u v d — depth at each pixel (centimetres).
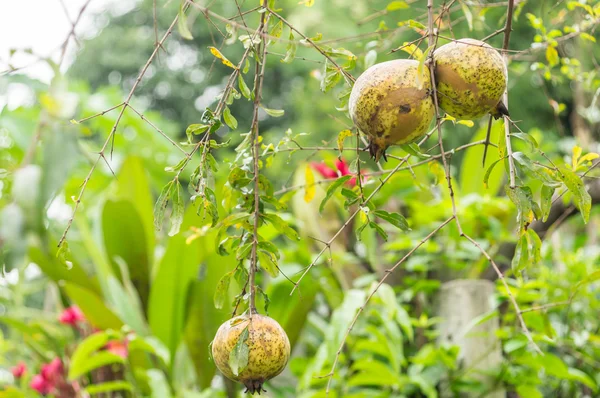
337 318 223
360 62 201
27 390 279
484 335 226
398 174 225
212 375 262
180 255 257
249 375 148
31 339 283
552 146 306
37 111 294
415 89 148
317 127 643
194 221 251
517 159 156
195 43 856
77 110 130
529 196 155
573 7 211
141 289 280
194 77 872
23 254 122
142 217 288
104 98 394
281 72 825
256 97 161
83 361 230
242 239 160
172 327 262
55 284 278
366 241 262
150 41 884
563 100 569
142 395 258
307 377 223
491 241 266
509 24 161
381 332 238
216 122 159
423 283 248
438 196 285
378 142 150
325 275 268
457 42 150
